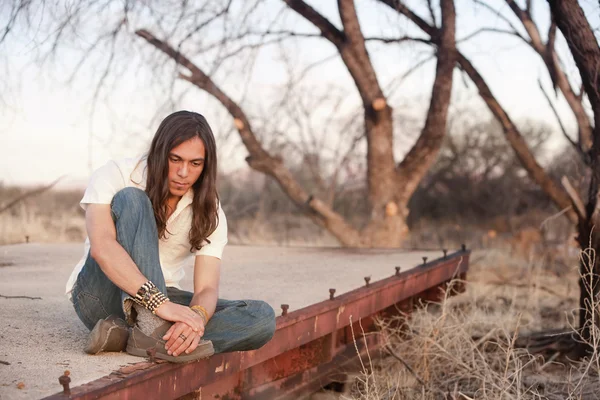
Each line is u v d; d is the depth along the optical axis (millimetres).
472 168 17359
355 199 14562
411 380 4176
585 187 5434
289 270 4984
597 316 4402
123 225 2508
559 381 3986
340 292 3967
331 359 3738
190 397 2689
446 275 5676
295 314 3229
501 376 3709
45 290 3883
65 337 2775
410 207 17641
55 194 15500
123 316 2730
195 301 2662
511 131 8617
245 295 3869
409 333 4484
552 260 8805
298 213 15836
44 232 11016
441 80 8141
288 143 10703
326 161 12016
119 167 2648
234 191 14086
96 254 2459
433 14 8023
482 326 5168
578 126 6066
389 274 4750
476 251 10742
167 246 2785
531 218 14625
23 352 2514
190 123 2592
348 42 8039
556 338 5078
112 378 2164
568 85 6062
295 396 3561
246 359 2877
